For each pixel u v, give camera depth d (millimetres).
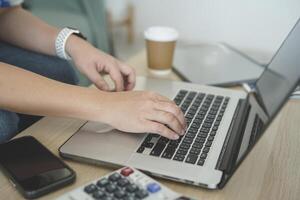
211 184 471
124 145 554
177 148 544
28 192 454
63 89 578
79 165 534
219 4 1185
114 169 521
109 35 1561
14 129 654
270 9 1121
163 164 506
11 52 865
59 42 803
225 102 712
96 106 565
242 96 742
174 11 1269
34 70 806
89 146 554
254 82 820
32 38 849
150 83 809
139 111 562
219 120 636
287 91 498
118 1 1470
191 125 615
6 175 497
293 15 1099
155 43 880
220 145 552
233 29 1197
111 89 724
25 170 492
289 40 755
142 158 521
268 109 574
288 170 532
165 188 442
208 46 1109
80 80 908
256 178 511
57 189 475
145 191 432
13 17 883
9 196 466
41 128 630
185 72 888
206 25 1232
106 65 731
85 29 1515
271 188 492
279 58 727
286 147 590
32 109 568
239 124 613
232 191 483
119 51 1540
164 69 907
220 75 866
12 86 562
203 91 765
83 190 438
